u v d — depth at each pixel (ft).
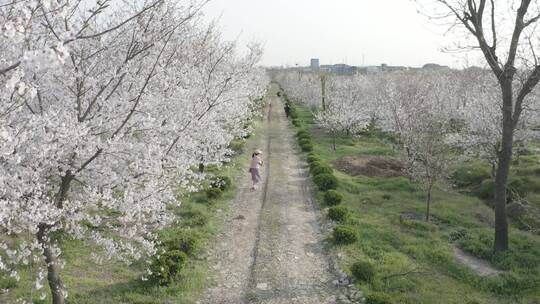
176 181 32.17
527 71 42.55
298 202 55.88
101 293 30.76
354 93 127.03
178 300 30.94
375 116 118.62
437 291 33.50
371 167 74.64
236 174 68.74
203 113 36.86
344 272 35.76
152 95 30.01
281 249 40.81
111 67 27.71
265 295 32.50
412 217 50.49
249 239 43.04
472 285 34.91
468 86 100.07
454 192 62.34
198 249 39.55
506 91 39.81
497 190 40.47
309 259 38.91
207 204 52.11
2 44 18.10
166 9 28.45
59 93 23.94
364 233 44.60
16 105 19.66
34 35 20.30
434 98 98.17
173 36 32.81
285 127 129.29
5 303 28.14
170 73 34.42
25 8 16.65
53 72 21.04
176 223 44.98
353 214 50.70
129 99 26.94
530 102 64.54
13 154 19.22
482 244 41.93
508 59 39.04
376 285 33.71
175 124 28.94
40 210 21.06
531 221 48.70
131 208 24.48
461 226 48.08
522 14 37.45
